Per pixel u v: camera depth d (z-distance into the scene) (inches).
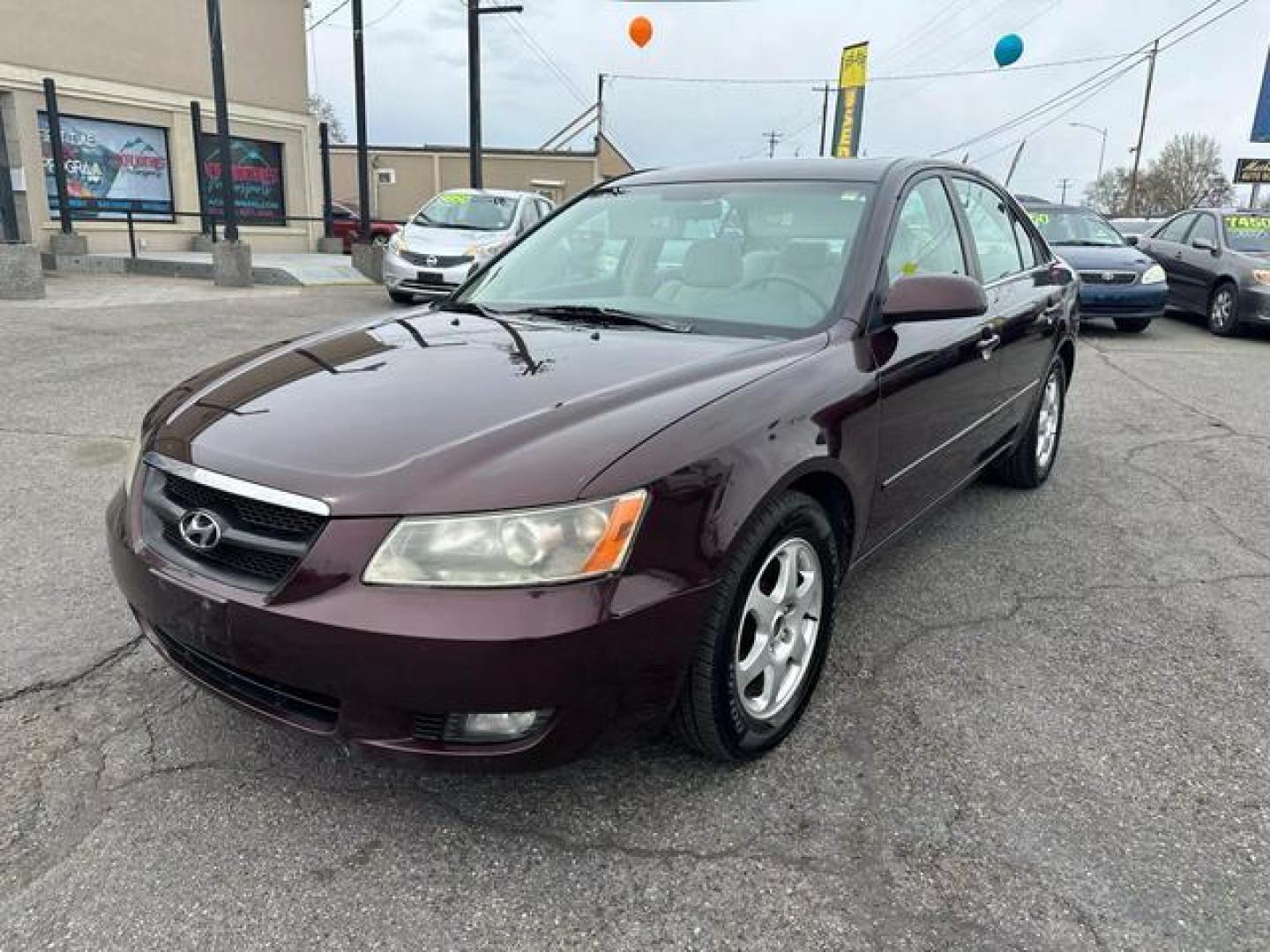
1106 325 510.0
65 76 617.3
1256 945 80.5
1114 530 180.9
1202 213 514.9
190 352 324.2
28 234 613.3
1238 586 155.5
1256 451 241.4
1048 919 83.0
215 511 88.4
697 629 88.0
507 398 96.2
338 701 84.1
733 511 90.4
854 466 110.6
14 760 101.1
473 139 716.7
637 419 90.6
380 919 81.7
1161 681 124.3
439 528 80.4
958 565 161.6
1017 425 183.5
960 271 152.3
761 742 102.7
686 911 83.4
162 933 79.6
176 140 693.9
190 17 693.9
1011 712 115.8
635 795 98.3
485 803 96.7
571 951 79.0
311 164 814.5
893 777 102.3
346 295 538.3
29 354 311.0
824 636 111.1
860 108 807.7
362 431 90.5
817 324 119.6
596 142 1462.8
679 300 130.8
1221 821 96.4
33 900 82.5
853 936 81.0
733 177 148.7
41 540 158.6
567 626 79.7
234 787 98.0
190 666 96.0
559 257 147.8
